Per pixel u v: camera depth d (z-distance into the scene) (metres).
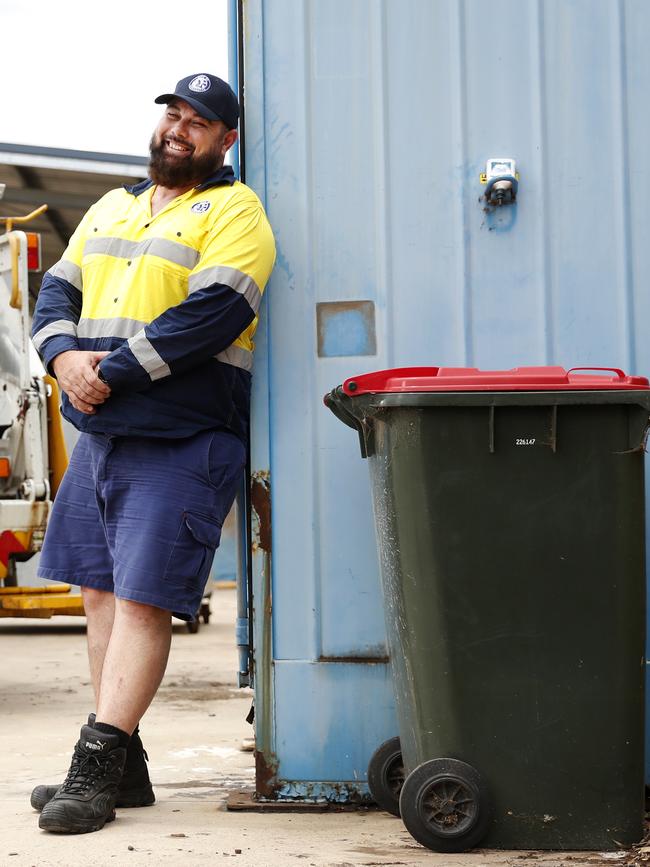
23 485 7.50
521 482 2.99
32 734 5.43
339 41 3.68
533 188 3.62
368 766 3.47
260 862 2.83
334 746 3.55
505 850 2.97
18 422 7.53
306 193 3.66
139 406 3.31
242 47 3.74
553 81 3.63
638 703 3.00
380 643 3.56
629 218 3.61
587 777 2.97
